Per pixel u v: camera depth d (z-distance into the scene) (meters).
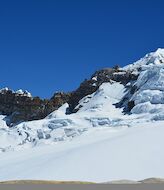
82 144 171.88
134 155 133.12
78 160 135.75
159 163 124.38
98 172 123.19
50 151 173.62
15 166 153.50
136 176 117.06
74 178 120.62
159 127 167.38
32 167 143.12
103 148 144.62
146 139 148.62
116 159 131.75
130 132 168.88
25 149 198.75
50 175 126.38
